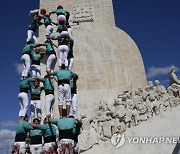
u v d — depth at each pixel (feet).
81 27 89.25
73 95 31.09
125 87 73.31
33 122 27.68
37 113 29.84
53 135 26.58
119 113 59.72
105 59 79.46
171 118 58.39
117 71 78.38
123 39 84.84
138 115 60.08
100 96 74.02
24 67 30.50
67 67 30.76
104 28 88.28
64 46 30.94
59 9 33.63
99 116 60.75
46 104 28.40
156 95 61.82
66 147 25.16
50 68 31.68
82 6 91.61
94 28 88.63
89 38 82.48
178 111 59.16
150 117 59.67
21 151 26.04
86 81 75.97
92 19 89.86
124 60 81.46
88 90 74.90
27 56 30.63
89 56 79.10
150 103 61.05
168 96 61.72
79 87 75.31
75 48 80.07
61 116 27.89
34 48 32.14
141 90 63.52
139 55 82.02
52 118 28.53
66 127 25.67
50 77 29.09
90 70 77.30
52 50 31.81
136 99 62.08
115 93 75.31
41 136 27.25
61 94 28.27
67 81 28.68
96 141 58.08
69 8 91.76
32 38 33.12
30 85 30.12
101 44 81.56
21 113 28.35
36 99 29.99
